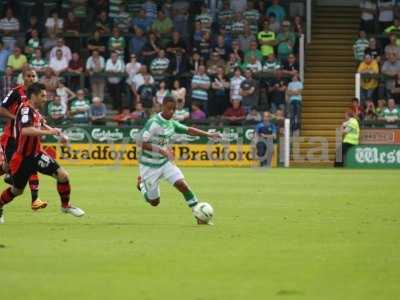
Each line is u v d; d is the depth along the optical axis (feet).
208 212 133.28
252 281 88.74
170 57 314.14
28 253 104.27
